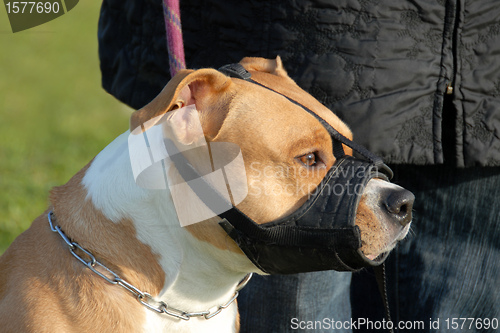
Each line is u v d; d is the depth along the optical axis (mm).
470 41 4578
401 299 5410
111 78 5816
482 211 5016
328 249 3898
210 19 5008
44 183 9391
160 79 5273
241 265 4320
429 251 5219
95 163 4625
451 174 5004
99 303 4105
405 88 4645
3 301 4258
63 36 23219
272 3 4777
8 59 20000
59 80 17719
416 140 4688
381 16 4582
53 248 4320
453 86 4613
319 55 4711
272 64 4715
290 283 5051
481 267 5102
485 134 4664
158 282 4293
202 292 4434
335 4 4602
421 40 4609
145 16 5297
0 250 7242
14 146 11344
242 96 4191
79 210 4414
